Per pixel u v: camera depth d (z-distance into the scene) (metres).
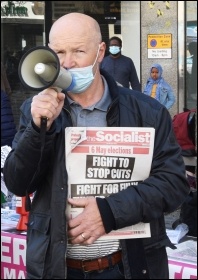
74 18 2.05
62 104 1.94
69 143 2.09
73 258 2.16
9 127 4.57
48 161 2.10
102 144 2.09
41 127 1.92
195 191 3.79
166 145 2.15
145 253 2.16
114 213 2.03
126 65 6.32
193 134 4.70
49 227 2.11
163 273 2.22
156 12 6.91
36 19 7.64
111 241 2.14
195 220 3.38
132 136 2.11
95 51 2.06
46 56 1.80
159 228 2.20
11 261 3.45
